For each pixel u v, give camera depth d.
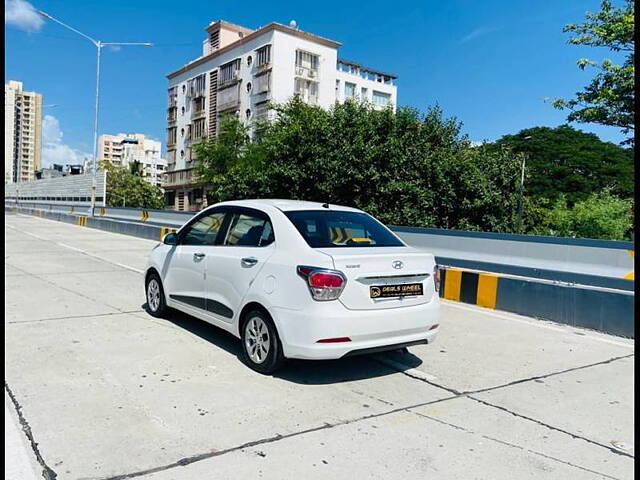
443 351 5.54
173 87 61.62
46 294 7.85
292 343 4.20
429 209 17.61
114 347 5.19
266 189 20.27
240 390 4.16
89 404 3.77
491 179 18.88
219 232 5.46
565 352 5.63
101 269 10.82
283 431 3.46
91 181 30.28
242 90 49.88
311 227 4.72
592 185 46.22
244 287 4.73
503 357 5.38
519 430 3.63
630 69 16.53
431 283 4.74
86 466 2.92
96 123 31.45
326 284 4.11
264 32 47.25
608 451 3.35
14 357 4.74
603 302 6.54
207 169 37.28
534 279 7.61
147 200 73.56
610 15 17.06
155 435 3.32
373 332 4.25
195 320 6.44
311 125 19.27
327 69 50.41
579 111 17.69
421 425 3.65
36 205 41.47
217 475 2.87
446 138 18.91
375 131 18.50
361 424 3.62
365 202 17.91
